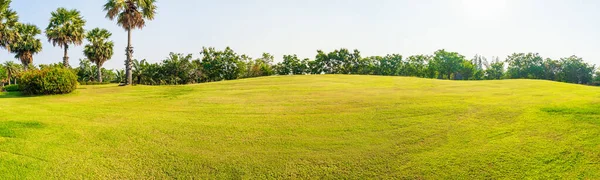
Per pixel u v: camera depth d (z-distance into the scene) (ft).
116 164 19.21
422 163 18.61
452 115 28.25
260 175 17.94
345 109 32.58
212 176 17.92
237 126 26.76
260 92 49.52
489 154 19.31
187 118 29.94
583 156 18.56
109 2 75.31
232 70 160.56
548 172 17.06
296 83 65.57
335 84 62.54
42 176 17.60
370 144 21.71
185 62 153.89
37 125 26.76
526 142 20.85
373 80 72.90
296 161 19.42
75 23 100.48
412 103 34.42
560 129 23.04
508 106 31.32
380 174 17.65
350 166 18.62
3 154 19.99
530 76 172.76
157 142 22.79
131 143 22.57
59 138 23.38
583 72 164.35
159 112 33.17
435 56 180.24
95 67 188.96
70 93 51.03
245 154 20.54
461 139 21.98
